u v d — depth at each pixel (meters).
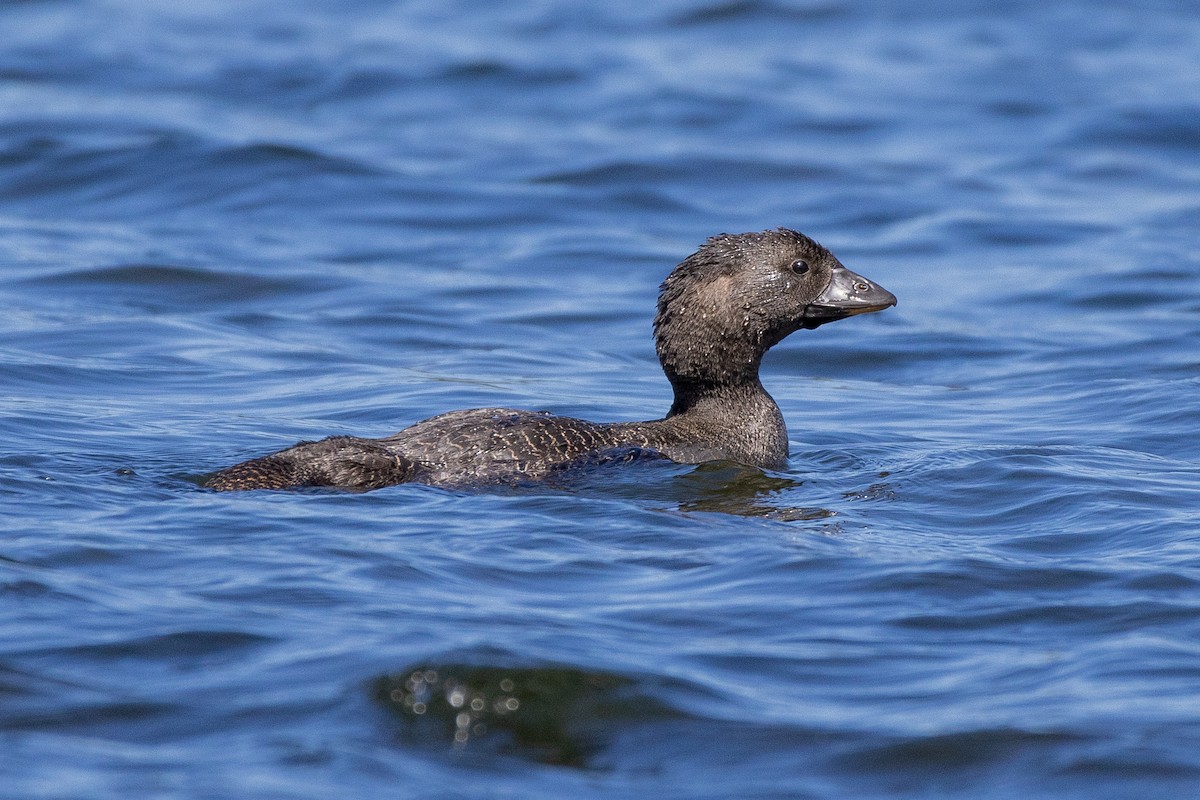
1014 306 21.36
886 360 18.97
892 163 29.58
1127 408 15.74
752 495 11.95
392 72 34.72
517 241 24.55
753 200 27.23
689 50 37.72
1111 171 29.22
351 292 21.30
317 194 26.39
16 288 20.62
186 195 26.33
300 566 9.39
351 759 6.90
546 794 6.74
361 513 10.59
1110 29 39.94
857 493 12.09
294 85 34.00
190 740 7.07
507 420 12.18
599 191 27.28
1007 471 12.44
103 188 26.52
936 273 23.28
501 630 8.37
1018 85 34.97
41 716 7.23
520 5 41.50
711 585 9.37
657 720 7.44
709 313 13.25
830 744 7.24
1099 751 7.10
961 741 7.23
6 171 27.00
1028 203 27.05
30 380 15.91
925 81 35.38
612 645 8.26
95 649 8.00
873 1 41.69
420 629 8.34
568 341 19.31
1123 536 10.59
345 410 15.39
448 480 11.61
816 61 36.88
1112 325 20.11
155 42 37.31
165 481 11.66
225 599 8.80
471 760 7.07
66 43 36.62
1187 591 9.27
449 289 21.70
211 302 20.67
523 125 31.58
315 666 7.83
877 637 8.55
